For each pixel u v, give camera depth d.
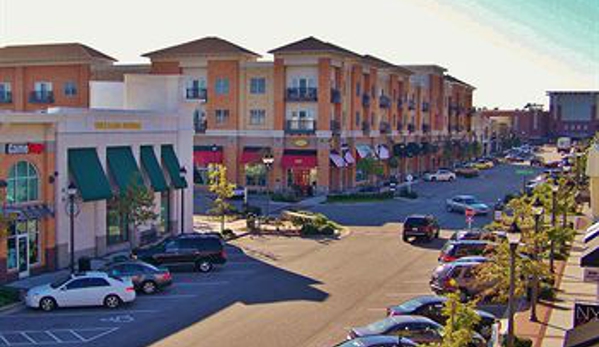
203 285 32.62
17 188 33.78
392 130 91.19
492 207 63.06
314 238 46.38
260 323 26.09
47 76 67.69
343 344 19.73
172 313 27.66
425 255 40.25
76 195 36.44
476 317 17.09
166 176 44.59
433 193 75.75
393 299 29.59
